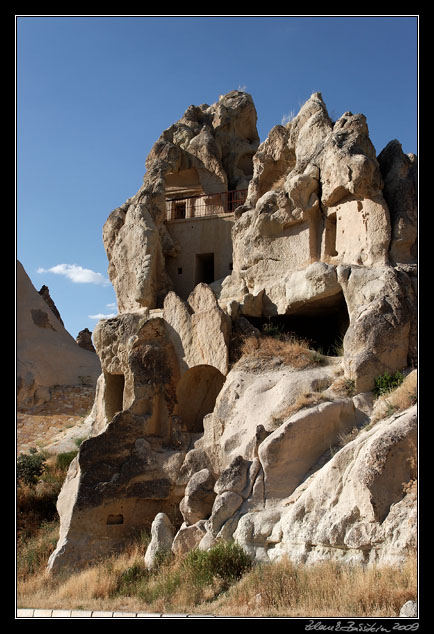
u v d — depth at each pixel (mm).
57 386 33594
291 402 15734
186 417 19406
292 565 12203
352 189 18328
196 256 24281
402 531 11133
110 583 14648
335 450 14281
